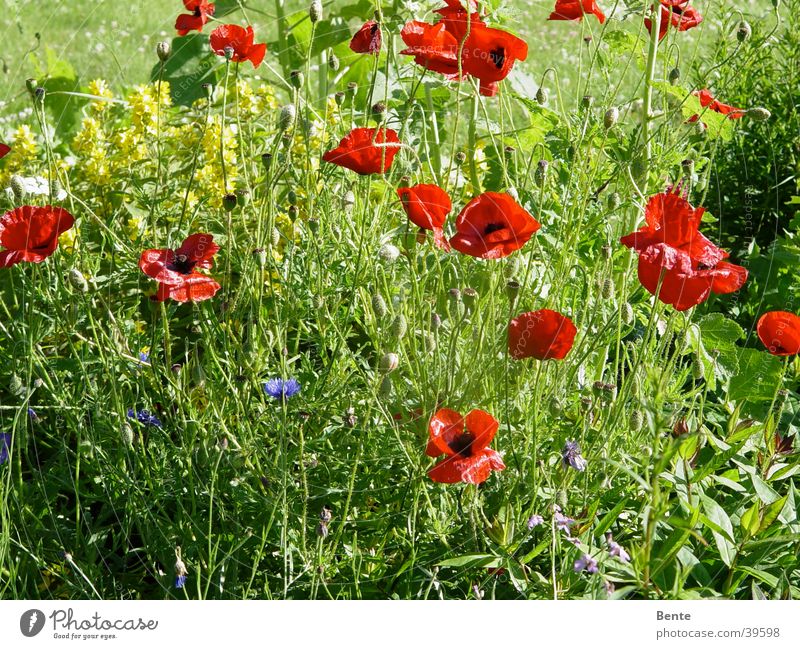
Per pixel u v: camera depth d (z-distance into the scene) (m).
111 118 2.56
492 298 1.96
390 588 1.95
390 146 1.97
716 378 2.19
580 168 2.18
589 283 2.02
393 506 1.98
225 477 1.96
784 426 2.15
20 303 2.23
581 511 1.94
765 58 2.69
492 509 1.96
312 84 3.04
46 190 2.02
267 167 2.02
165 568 1.94
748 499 1.98
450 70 2.05
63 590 1.96
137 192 2.28
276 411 1.97
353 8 2.61
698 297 1.83
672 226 1.83
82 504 2.03
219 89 2.53
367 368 2.04
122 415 1.97
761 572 1.87
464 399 1.96
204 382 1.96
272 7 3.53
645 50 2.34
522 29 3.19
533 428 1.91
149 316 2.25
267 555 1.96
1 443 2.01
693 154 2.38
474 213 1.88
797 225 2.48
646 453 1.81
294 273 2.15
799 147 2.56
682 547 1.90
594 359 2.14
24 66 3.26
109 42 2.77
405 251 2.10
